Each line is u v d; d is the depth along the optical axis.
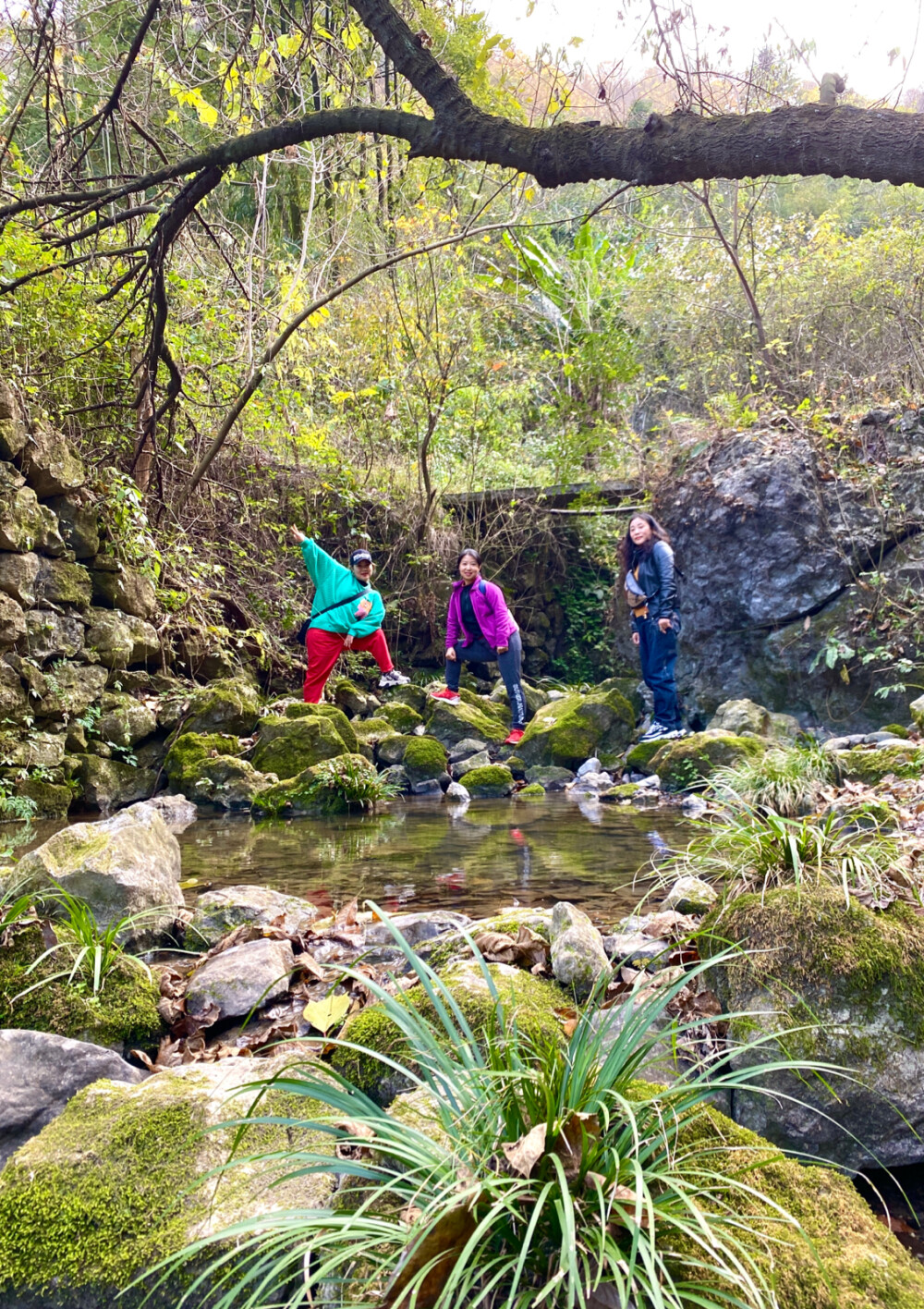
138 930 3.49
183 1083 2.25
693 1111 2.06
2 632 7.17
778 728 9.39
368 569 9.56
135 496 8.33
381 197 10.77
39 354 8.41
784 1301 1.62
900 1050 2.38
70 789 7.48
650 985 2.31
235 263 9.94
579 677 13.55
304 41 5.45
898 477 10.12
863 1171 2.36
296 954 3.45
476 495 13.18
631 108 5.22
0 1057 2.39
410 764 8.97
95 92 7.47
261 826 6.98
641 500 12.73
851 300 12.57
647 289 13.59
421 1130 1.90
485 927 3.26
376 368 12.73
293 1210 1.58
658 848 5.68
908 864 3.02
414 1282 1.40
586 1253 1.47
